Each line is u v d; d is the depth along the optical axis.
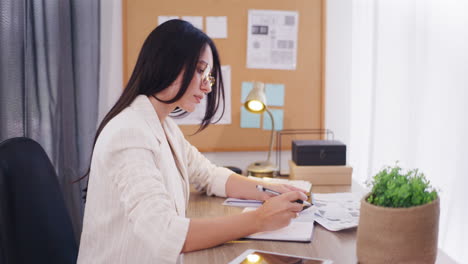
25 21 1.85
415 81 2.18
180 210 1.13
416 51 2.16
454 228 2.34
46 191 1.20
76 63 1.89
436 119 2.22
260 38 2.07
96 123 1.94
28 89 1.87
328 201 1.40
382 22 2.13
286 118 2.12
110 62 2.02
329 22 2.11
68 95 1.92
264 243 1.05
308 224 1.16
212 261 0.94
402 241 0.83
